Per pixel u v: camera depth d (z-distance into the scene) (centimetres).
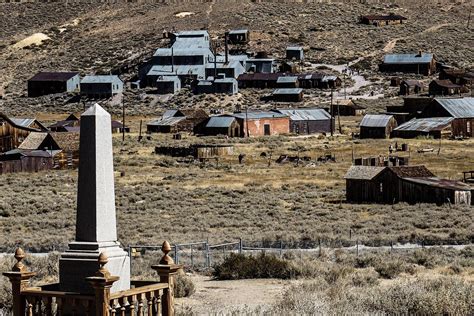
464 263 9044
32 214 16925
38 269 7981
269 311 5303
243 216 16050
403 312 5444
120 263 3425
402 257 9606
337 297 5916
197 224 14775
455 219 14525
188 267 8812
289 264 8181
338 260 9275
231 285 7662
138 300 3331
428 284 6306
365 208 16600
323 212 16200
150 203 18062
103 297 3144
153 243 11569
